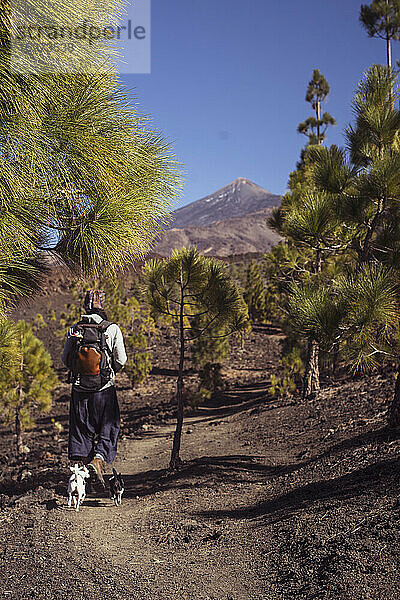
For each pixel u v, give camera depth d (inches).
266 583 148.1
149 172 114.7
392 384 550.0
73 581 150.2
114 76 108.5
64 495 278.5
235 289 417.1
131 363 1157.1
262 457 405.4
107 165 106.7
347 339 281.0
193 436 599.8
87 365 173.9
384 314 259.4
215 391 1048.8
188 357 1531.7
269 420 581.6
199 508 261.6
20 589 143.3
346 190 324.2
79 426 179.9
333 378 701.3
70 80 102.1
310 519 197.8
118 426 182.5
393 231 318.3
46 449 631.8
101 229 108.0
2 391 593.6
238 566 165.8
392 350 276.7
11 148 95.5
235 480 331.6
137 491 330.6
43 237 116.4
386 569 137.3
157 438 628.7
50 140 98.5
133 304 1646.2
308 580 142.5
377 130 309.7
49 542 187.5
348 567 142.8
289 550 170.9
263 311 2139.5
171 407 925.2
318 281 395.9
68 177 103.2
